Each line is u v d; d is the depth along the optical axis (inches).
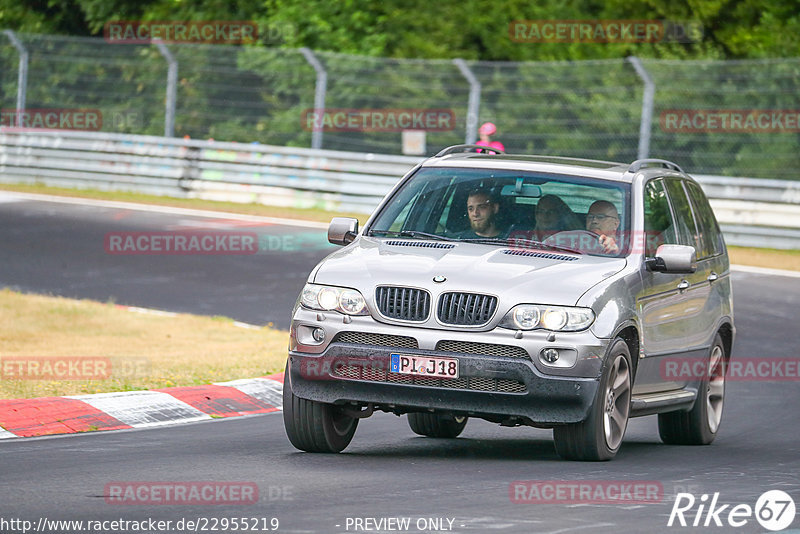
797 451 1310.3
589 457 1118.4
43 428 1264.8
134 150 3993.6
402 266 1124.5
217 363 1715.1
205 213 3513.8
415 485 979.9
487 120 4311.0
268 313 2298.2
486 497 929.5
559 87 4338.1
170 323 2158.0
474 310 1084.5
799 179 4062.5
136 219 3344.0
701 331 1357.0
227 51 4768.7
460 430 1360.7
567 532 807.1
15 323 2070.6
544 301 1084.5
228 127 4645.7
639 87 4037.9
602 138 4202.8
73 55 4896.7
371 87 4507.9
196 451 1149.7
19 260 2741.1
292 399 1138.0
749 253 3201.3
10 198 3678.6
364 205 3703.3
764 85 4128.9
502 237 1205.7
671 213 1327.5
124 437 1235.2
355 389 1104.2
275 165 3811.5
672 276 1264.8
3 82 4781.0
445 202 1247.5
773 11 4611.2
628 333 1167.0
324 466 1074.1
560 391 1072.8
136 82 4820.4
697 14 4591.5
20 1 5241.1
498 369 1071.0
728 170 4114.2
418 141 3811.5
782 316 2377.0
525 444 1317.7
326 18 4776.1
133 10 5064.0
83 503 877.2
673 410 1295.5
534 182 1250.6
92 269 2682.1
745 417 1581.0
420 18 4798.2
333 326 1107.9
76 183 4067.4
